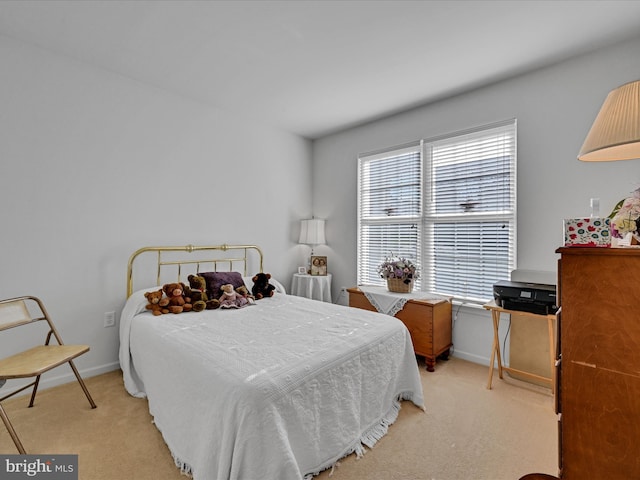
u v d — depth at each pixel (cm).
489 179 274
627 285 96
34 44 217
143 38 211
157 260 280
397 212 339
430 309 261
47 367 164
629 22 190
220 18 190
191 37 209
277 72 252
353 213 376
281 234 384
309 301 278
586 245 106
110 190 253
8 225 209
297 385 137
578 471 104
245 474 116
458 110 289
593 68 221
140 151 269
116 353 257
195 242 305
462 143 291
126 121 261
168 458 153
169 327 198
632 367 95
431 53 225
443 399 214
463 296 290
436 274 308
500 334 264
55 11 184
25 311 194
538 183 244
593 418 101
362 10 182
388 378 190
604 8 178
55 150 227
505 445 166
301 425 135
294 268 399
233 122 334
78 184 237
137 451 158
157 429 175
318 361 151
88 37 210
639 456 94
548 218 240
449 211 299
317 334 185
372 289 325
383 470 148
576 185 228
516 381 242
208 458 124
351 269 379
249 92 287
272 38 209
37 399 208
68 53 228
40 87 220
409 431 178
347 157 382
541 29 197
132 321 224
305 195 412
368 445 163
